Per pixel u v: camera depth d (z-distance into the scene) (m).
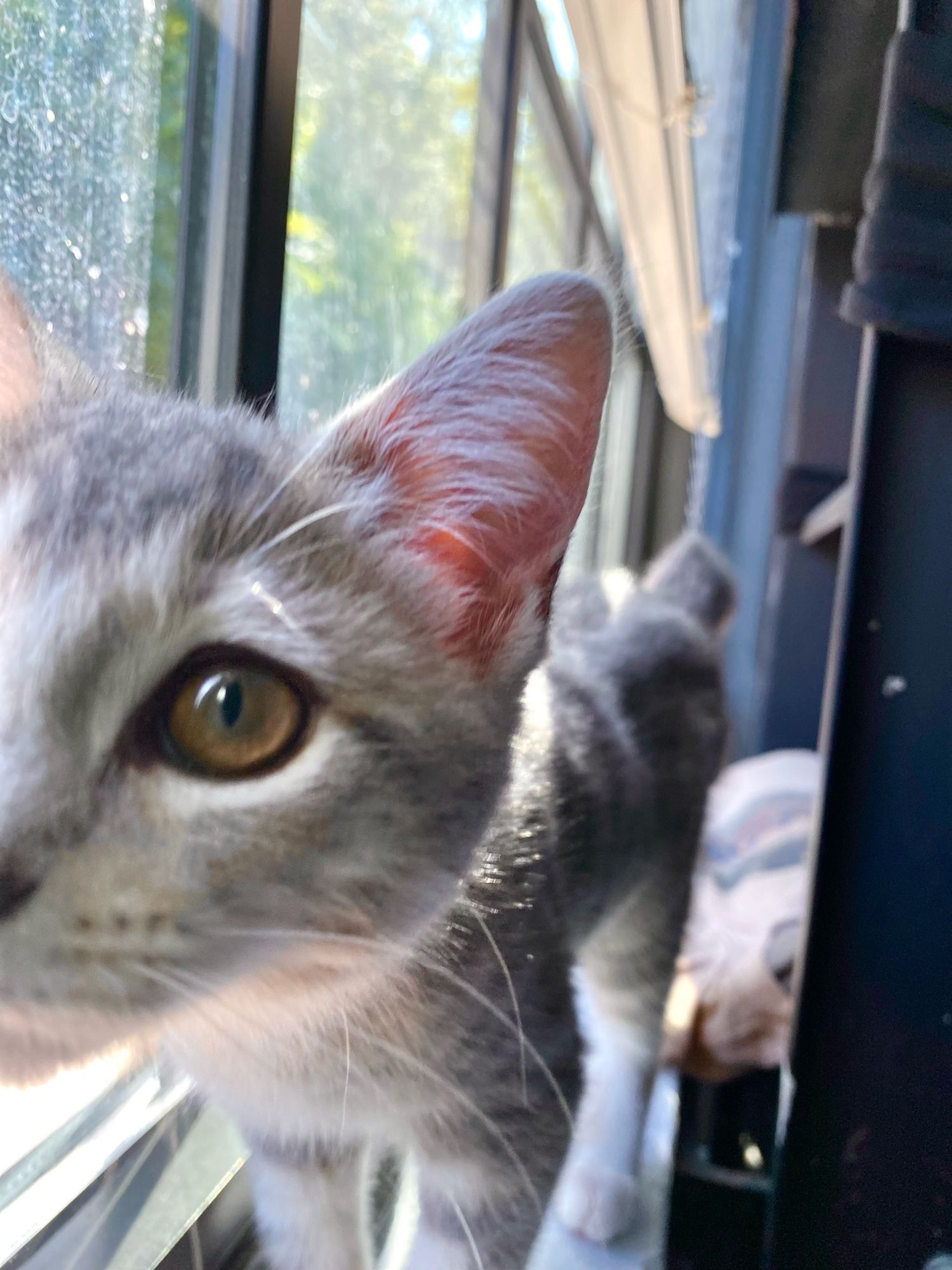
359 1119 0.19
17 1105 0.19
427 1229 0.21
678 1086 0.34
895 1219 0.25
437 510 0.17
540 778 0.22
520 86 0.45
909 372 0.23
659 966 0.32
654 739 0.31
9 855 0.12
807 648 0.55
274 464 0.16
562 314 0.16
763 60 0.80
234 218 0.22
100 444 0.15
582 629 0.32
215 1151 0.23
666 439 0.99
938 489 0.23
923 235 0.21
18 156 0.18
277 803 0.13
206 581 0.14
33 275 0.19
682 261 0.50
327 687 0.14
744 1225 0.30
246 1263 0.22
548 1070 0.20
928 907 0.24
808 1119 0.25
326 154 0.29
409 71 0.37
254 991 0.15
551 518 0.17
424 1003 0.18
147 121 0.22
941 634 0.23
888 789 0.24
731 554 0.87
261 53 0.21
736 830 0.48
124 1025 0.13
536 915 0.20
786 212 0.35
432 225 0.42
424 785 0.15
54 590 0.13
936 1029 0.24
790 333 0.81
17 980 0.12
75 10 0.20
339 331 0.32
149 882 0.12
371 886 0.15
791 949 0.36
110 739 0.13
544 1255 0.26
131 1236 0.19
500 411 0.16
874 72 0.32
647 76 0.35
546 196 0.60
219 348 0.23
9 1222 0.18
